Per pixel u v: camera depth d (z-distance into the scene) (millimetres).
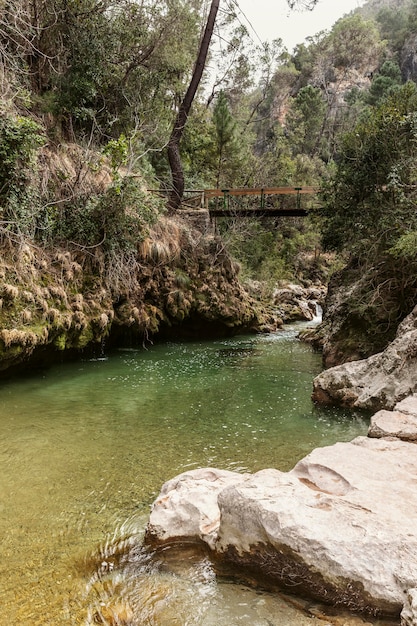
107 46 14047
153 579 3014
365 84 60219
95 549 3402
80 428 6246
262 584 2895
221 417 6867
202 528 3328
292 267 30031
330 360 10438
